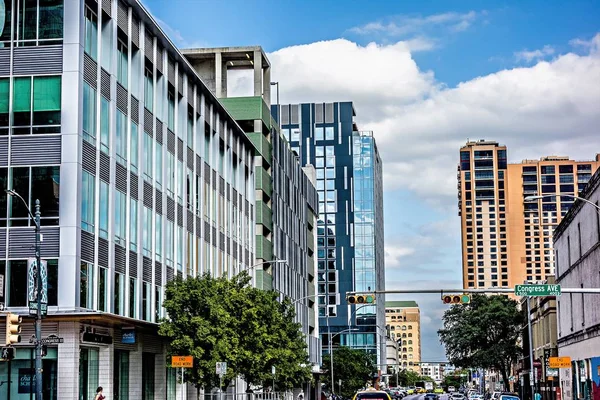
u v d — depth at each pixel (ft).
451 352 370.32
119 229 139.54
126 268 142.00
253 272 243.60
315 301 360.89
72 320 120.88
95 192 129.80
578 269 218.18
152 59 159.94
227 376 148.97
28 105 123.85
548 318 285.43
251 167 247.50
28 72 124.26
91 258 127.13
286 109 638.12
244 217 235.40
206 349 147.33
